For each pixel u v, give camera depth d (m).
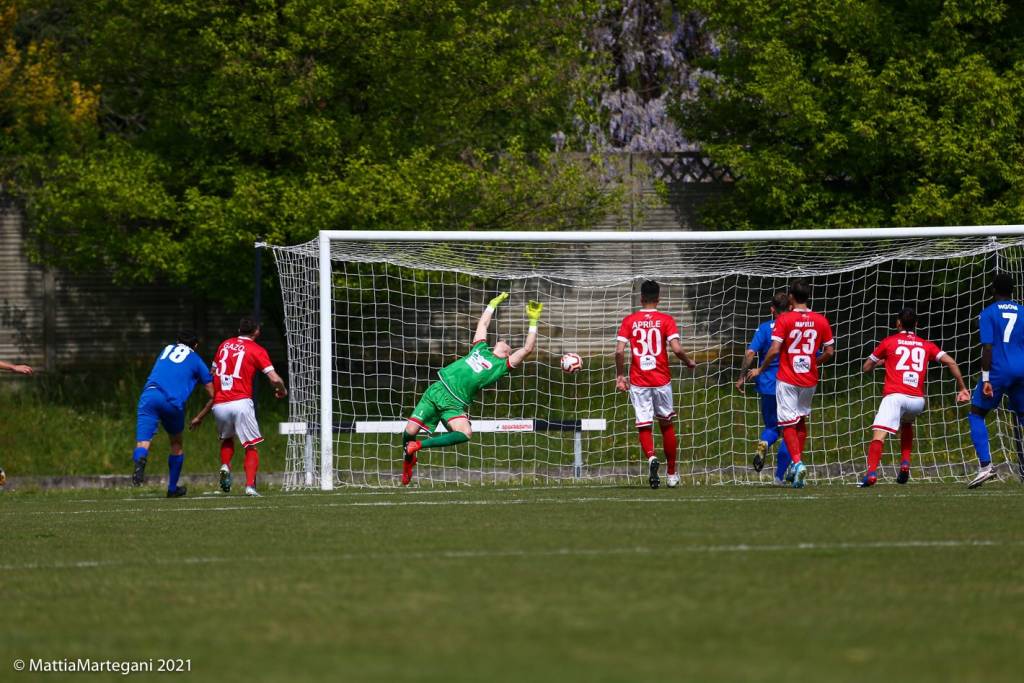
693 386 66.94
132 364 77.75
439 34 71.81
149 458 66.06
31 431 68.19
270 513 38.44
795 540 28.08
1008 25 76.88
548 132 87.19
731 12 80.06
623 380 46.94
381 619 19.41
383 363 75.56
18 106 78.12
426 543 28.64
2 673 16.58
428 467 63.19
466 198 71.69
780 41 76.00
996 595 21.00
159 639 18.39
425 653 16.97
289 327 59.25
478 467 63.38
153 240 67.31
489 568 24.38
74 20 77.94
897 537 28.55
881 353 47.72
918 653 16.77
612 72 99.75
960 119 73.38
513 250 73.75
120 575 24.89
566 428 59.44
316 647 17.52
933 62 73.69
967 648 17.06
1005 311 46.00
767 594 21.12
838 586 21.89
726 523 31.77
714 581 22.45
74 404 72.81
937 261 77.00
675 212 85.12
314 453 57.31
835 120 75.81
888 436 66.56
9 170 75.12
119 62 70.75
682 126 85.62
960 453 63.50
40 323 79.38
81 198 67.31
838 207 75.50
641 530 30.39
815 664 16.11
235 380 49.12
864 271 78.88
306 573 24.33
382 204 65.44
